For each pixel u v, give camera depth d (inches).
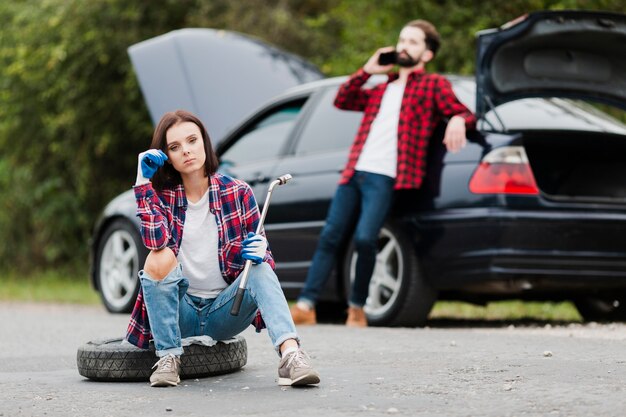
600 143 283.1
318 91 336.2
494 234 268.8
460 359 199.3
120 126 661.9
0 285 617.0
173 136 176.6
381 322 294.8
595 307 329.4
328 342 241.3
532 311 396.5
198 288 183.6
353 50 519.5
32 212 701.9
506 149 272.1
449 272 279.7
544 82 293.1
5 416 153.3
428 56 295.1
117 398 166.1
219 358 186.9
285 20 622.2
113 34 634.2
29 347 255.4
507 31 283.3
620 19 288.8
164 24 647.1
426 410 147.3
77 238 701.9
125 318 347.9
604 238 274.7
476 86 284.7
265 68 389.7
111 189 684.7
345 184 294.0
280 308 172.6
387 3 492.4
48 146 673.6
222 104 377.7
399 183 282.0
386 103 292.8
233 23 625.3
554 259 270.5
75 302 476.1
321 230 313.1
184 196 180.5
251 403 157.0
